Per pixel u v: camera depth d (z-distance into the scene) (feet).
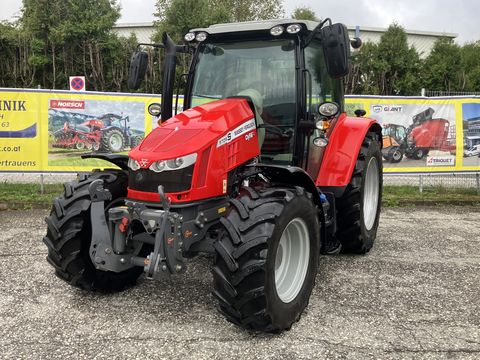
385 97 26.20
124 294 12.08
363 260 15.23
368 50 68.03
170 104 13.41
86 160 25.48
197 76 13.44
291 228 10.62
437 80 73.41
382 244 17.24
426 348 9.37
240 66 13.03
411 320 10.68
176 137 10.47
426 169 26.84
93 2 60.90
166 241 9.50
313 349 9.30
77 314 10.82
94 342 9.50
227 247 9.37
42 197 24.44
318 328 10.25
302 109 12.35
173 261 9.69
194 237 10.16
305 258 10.90
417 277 13.57
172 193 9.90
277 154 12.73
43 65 59.52
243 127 11.20
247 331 10.00
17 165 24.89
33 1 59.41
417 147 26.66
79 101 25.05
